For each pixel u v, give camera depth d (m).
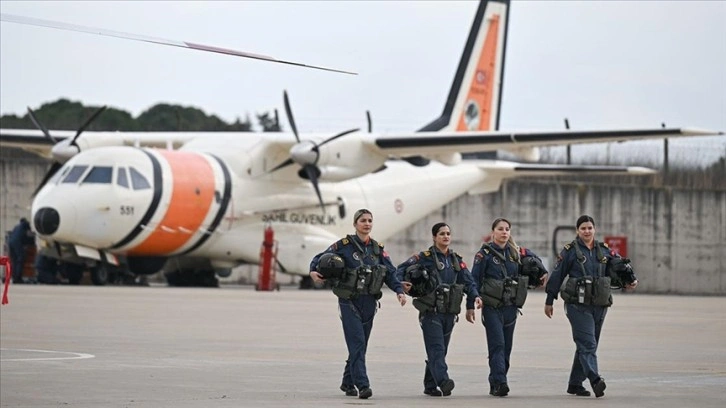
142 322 39.56
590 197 94.00
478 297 22.44
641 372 26.19
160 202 65.75
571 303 22.55
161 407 20.23
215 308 47.56
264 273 68.75
